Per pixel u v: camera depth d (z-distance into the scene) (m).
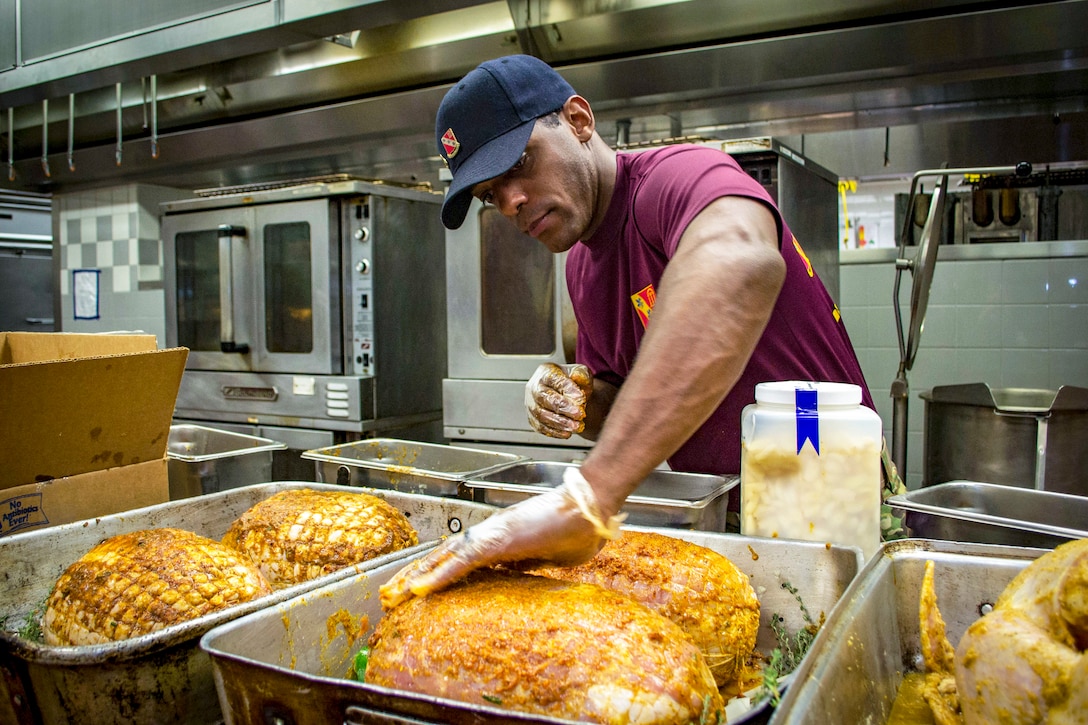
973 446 2.27
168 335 3.67
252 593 1.07
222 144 3.73
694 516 1.32
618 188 1.46
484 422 2.90
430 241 3.42
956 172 2.37
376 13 2.46
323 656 0.96
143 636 0.86
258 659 0.87
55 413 1.32
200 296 3.57
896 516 1.44
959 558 0.95
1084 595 0.65
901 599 0.95
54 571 1.26
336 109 3.33
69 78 3.15
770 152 2.31
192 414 3.56
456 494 1.65
